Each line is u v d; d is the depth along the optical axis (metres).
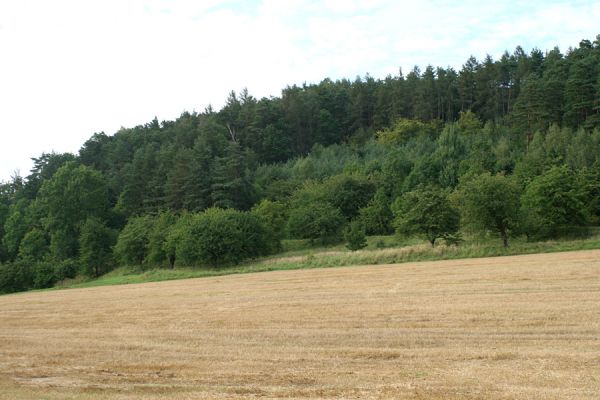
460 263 42.25
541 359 13.32
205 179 96.81
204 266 67.69
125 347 18.62
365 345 16.39
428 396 10.69
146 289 44.69
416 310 22.00
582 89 96.88
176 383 13.20
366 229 80.56
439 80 142.62
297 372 13.52
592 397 10.14
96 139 142.88
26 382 14.20
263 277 45.72
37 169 126.56
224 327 21.45
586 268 31.23
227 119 143.88
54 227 94.69
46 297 46.25
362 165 106.94
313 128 145.12
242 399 11.22
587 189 64.44
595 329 16.44
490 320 18.80
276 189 101.88
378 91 151.25
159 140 139.25
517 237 59.56
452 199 62.66
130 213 103.38
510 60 143.75
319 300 27.58
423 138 115.38
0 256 100.38
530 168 75.62
